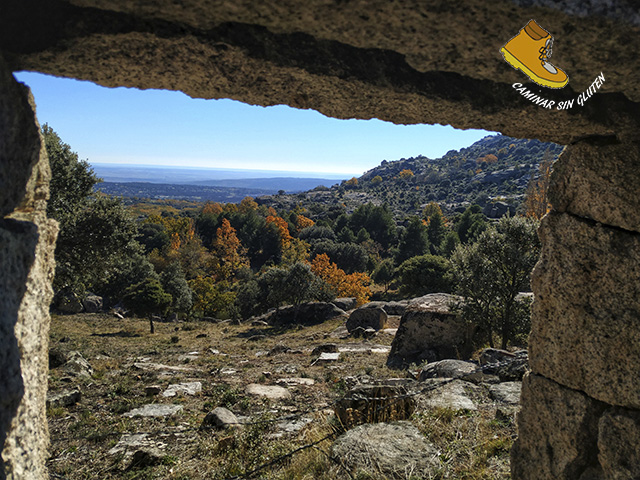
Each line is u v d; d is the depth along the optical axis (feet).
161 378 37.52
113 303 121.19
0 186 6.30
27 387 6.57
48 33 6.76
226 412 24.63
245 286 131.13
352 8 6.21
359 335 64.39
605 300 10.02
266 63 7.53
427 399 23.22
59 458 20.65
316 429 20.39
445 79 8.23
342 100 8.75
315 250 215.31
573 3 6.07
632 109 8.78
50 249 7.98
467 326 45.96
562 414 10.80
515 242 43.96
